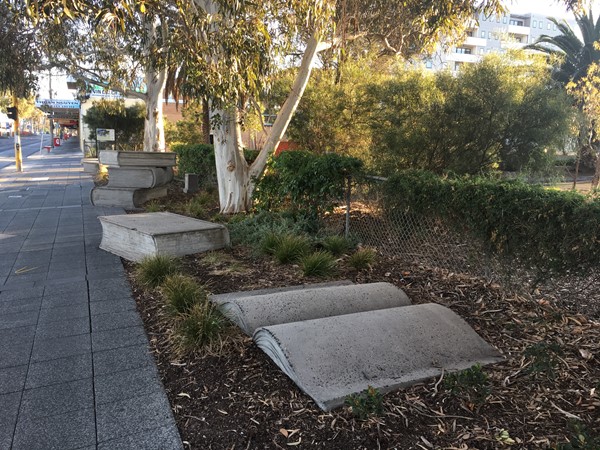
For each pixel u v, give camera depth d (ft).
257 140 55.57
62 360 11.46
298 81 30.99
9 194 46.09
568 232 12.62
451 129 27.27
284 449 8.04
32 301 15.76
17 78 47.44
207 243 21.15
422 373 10.23
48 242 25.08
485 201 14.87
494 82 26.09
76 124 189.78
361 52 38.65
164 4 25.61
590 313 13.56
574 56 71.56
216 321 11.96
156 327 13.44
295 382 9.80
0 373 10.84
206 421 8.89
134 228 20.67
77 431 8.64
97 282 17.81
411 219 18.97
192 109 58.54
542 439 8.11
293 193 24.98
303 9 22.34
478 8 30.25
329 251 20.68
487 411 9.01
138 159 38.27
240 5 19.43
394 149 28.96
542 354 10.33
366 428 8.48
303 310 12.79
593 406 9.07
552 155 28.71
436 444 8.08
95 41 45.78
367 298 13.82
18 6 22.00
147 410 9.28
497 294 15.30
